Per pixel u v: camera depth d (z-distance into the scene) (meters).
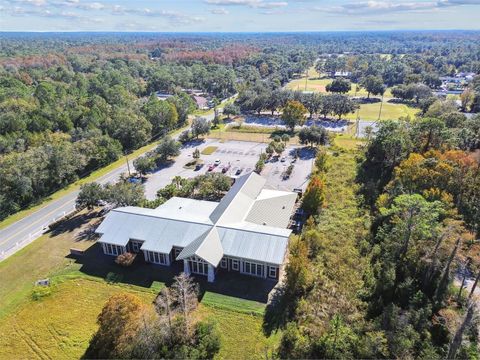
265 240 47.31
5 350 36.53
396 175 60.62
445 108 107.44
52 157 73.62
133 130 99.69
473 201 52.69
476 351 31.81
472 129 79.88
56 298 43.44
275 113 138.38
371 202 63.16
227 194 61.88
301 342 34.19
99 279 46.66
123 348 33.56
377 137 76.19
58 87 135.88
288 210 58.56
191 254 44.81
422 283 41.19
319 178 65.69
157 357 33.44
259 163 81.25
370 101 162.12
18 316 40.84
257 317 39.91
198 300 42.56
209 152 95.06
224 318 39.81
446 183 54.59
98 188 61.72
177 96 140.75
